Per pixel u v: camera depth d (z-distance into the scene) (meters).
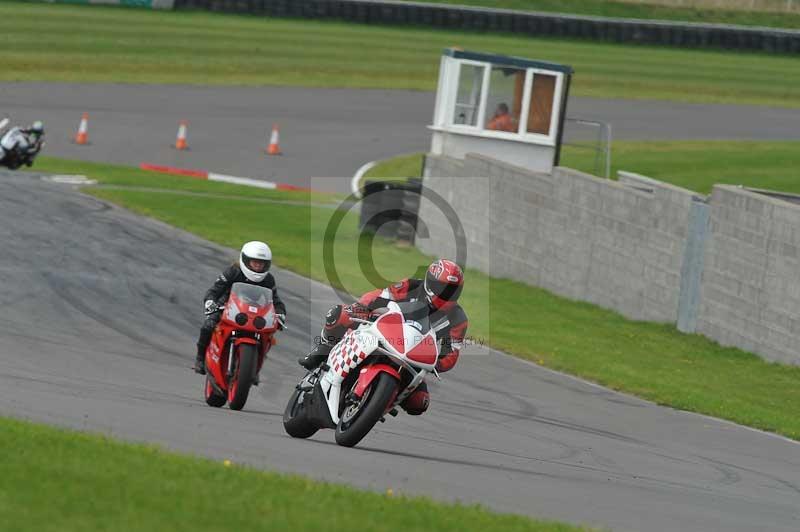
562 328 69.50
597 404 47.62
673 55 175.88
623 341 67.81
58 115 121.19
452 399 44.69
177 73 143.12
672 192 73.00
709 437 42.84
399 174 111.31
